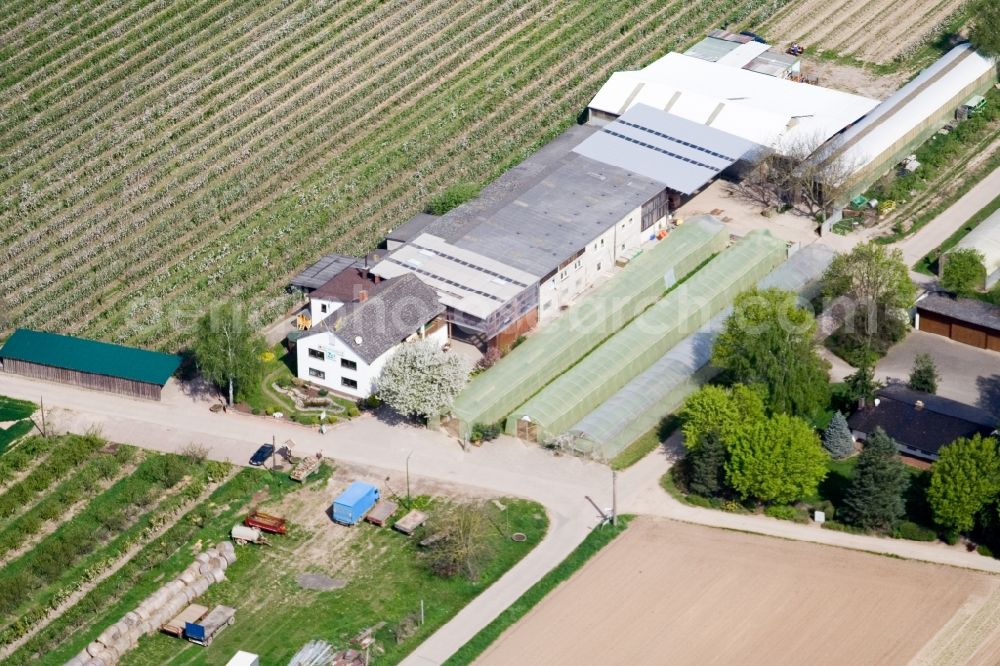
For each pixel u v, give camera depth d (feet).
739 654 539.29
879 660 535.60
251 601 568.82
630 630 550.36
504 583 573.74
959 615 554.87
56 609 570.46
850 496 594.65
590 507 610.24
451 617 558.97
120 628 547.49
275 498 620.49
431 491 619.67
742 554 585.63
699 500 612.70
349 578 578.66
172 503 619.26
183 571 582.76
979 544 588.09
